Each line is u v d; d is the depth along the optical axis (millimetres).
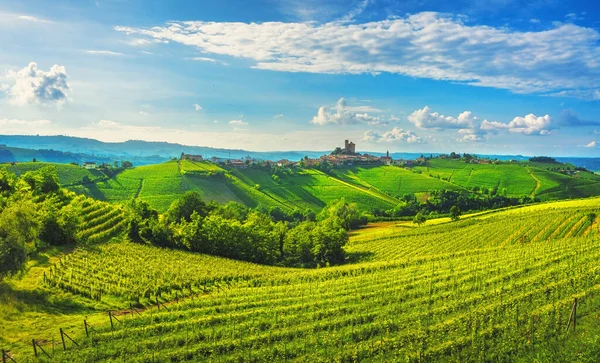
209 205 132875
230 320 38438
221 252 89250
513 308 36719
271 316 39688
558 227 96250
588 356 26359
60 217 71438
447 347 30328
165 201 174625
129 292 48406
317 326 36281
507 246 77875
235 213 137000
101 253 67562
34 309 38750
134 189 189375
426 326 34656
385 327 35156
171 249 82875
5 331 32875
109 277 54062
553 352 27594
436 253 88688
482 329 32844
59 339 32719
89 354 30375
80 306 42531
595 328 30344
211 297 48438
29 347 31094
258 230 97062
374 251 98812
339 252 95812
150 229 85062
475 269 57188
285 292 50562
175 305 44844
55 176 103562
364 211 184250
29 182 99500
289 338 34281
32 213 50844
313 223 121000
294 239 99438
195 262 73125
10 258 42562
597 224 92062
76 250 66938
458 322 34562
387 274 60594
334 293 48781
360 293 48094
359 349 31047
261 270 73188
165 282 54219
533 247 71938
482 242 94750
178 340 33406
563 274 46281
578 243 69812
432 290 47094
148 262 66000
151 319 38344
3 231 44281
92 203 105375
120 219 96750
